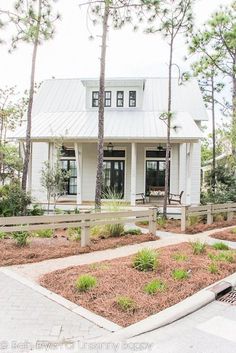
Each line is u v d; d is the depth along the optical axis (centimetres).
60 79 2378
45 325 403
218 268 638
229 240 1004
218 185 1848
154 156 1848
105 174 1866
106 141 1612
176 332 404
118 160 1861
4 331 386
